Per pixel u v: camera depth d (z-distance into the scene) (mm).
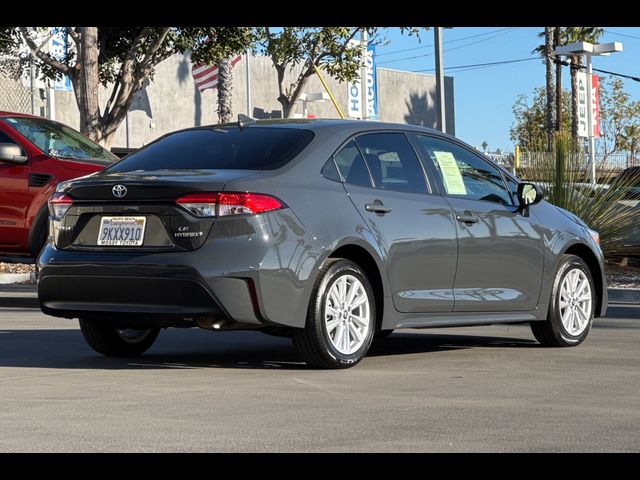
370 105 37500
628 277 15805
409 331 10039
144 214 6836
